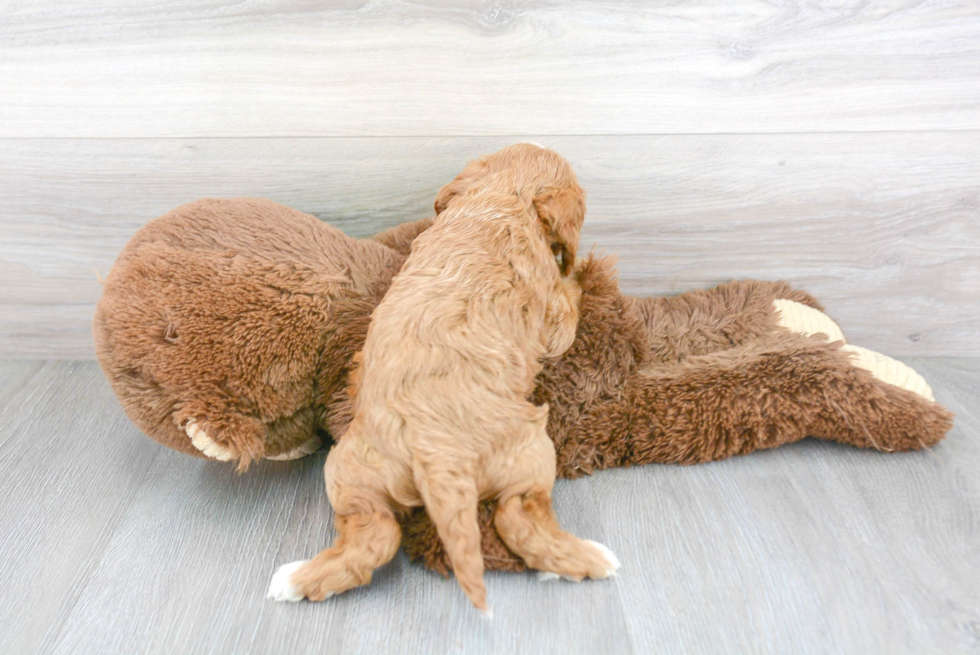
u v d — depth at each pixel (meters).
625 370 1.38
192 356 1.16
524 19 1.35
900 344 1.71
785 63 1.39
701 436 1.34
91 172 1.48
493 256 1.19
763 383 1.36
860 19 1.35
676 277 1.64
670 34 1.36
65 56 1.37
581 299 1.40
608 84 1.41
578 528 1.20
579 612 1.04
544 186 1.29
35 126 1.43
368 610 1.06
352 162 1.49
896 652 0.98
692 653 0.98
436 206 1.37
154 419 1.19
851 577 1.10
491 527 1.11
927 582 1.10
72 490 1.30
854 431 1.37
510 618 1.04
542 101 1.43
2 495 1.29
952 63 1.39
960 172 1.49
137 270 1.20
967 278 1.61
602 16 1.35
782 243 1.59
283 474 1.36
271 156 1.48
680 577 1.10
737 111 1.44
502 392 1.10
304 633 1.02
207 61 1.38
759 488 1.30
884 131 1.46
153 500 1.28
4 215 1.52
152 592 1.09
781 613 1.04
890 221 1.55
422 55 1.38
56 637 1.02
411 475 1.05
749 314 1.53
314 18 1.34
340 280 1.26
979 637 1.00
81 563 1.14
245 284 1.19
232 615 1.05
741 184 1.52
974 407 1.53
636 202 1.54
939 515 1.23
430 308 1.11
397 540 1.06
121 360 1.18
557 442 1.33
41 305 1.63
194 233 1.24
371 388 1.08
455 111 1.44
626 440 1.35
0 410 1.52
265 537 1.20
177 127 1.44
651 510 1.25
